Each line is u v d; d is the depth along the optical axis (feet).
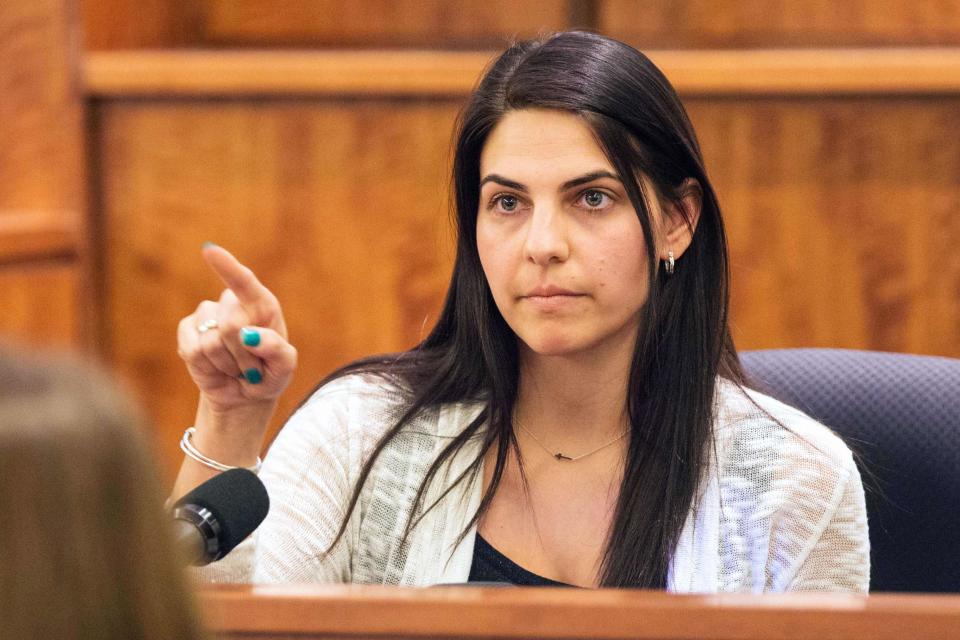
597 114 16.88
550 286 16.94
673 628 10.88
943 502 20.16
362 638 11.12
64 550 5.28
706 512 18.12
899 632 10.78
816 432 18.76
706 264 18.31
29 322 38.81
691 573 17.83
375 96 38.91
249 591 11.34
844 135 37.96
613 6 44.55
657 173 17.43
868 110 37.86
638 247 17.24
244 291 15.08
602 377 18.03
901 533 20.33
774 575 18.37
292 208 39.37
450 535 18.22
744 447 18.57
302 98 39.09
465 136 17.62
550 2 44.78
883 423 20.53
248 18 45.52
